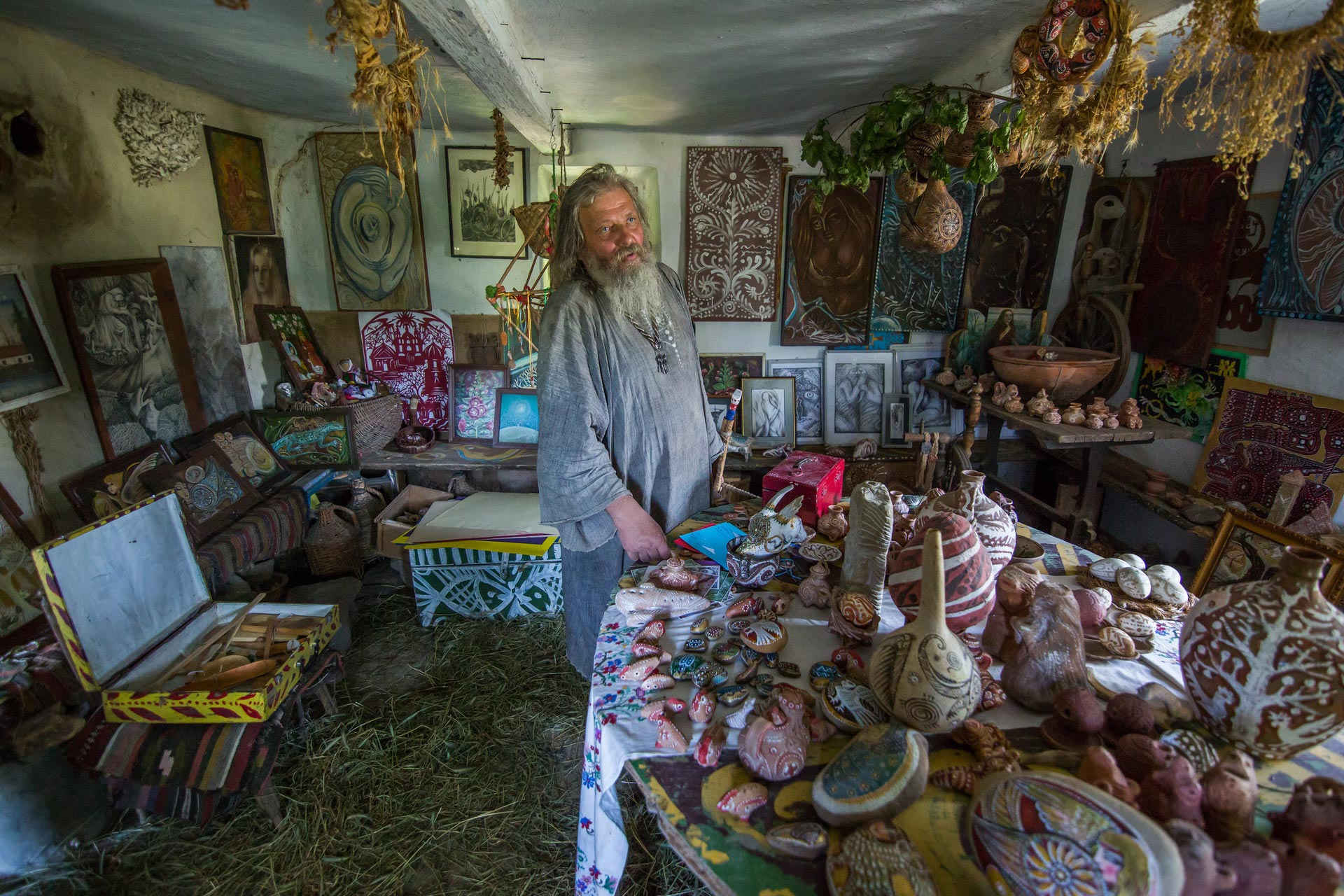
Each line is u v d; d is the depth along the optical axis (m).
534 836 1.73
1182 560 2.91
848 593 1.20
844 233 3.33
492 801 1.83
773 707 0.96
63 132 2.05
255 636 1.98
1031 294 3.39
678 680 1.13
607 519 1.71
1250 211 2.51
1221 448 2.68
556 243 1.80
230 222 2.83
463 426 3.34
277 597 2.48
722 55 1.85
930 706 0.91
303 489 2.88
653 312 1.80
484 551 2.58
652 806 0.90
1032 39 1.41
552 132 2.66
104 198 2.21
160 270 2.42
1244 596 0.90
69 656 1.61
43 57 1.97
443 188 3.24
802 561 1.46
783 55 1.86
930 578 0.92
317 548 2.75
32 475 1.92
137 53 2.09
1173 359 2.87
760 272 3.37
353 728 2.09
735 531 1.61
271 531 2.55
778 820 0.85
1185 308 2.80
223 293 2.79
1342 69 0.94
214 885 1.59
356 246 3.28
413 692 2.28
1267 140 1.03
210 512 2.42
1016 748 0.94
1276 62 0.97
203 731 1.66
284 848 1.69
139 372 2.32
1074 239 3.30
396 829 1.75
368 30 1.07
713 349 3.53
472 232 3.30
